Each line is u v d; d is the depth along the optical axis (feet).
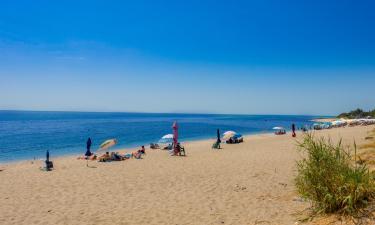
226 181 42.98
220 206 30.76
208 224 25.66
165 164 63.26
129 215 29.66
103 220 28.50
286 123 384.88
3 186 44.83
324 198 19.07
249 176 45.52
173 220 27.50
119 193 38.91
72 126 281.95
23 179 50.06
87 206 33.40
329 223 18.20
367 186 18.67
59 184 45.47
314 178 20.29
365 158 32.37
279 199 30.42
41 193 40.14
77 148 116.47
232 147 98.78
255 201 31.09
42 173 55.88
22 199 37.27
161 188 40.83
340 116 415.85
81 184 45.09
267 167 52.95
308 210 22.82
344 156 20.86
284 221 22.59
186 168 56.90
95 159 74.90
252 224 23.86
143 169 57.36
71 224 27.76
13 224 28.35
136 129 240.53
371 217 17.16
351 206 17.83
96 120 458.91
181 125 317.83
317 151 20.72
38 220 29.27
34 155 97.81
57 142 139.13
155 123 363.97
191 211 29.84
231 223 25.21
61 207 33.35
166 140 109.60
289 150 79.15
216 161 65.00
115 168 59.72
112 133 195.93
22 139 153.17
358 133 123.34
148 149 100.68
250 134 180.75
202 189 38.93
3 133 191.72
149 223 27.12
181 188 40.22
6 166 70.08
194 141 136.36
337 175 19.29
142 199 35.47
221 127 278.67
